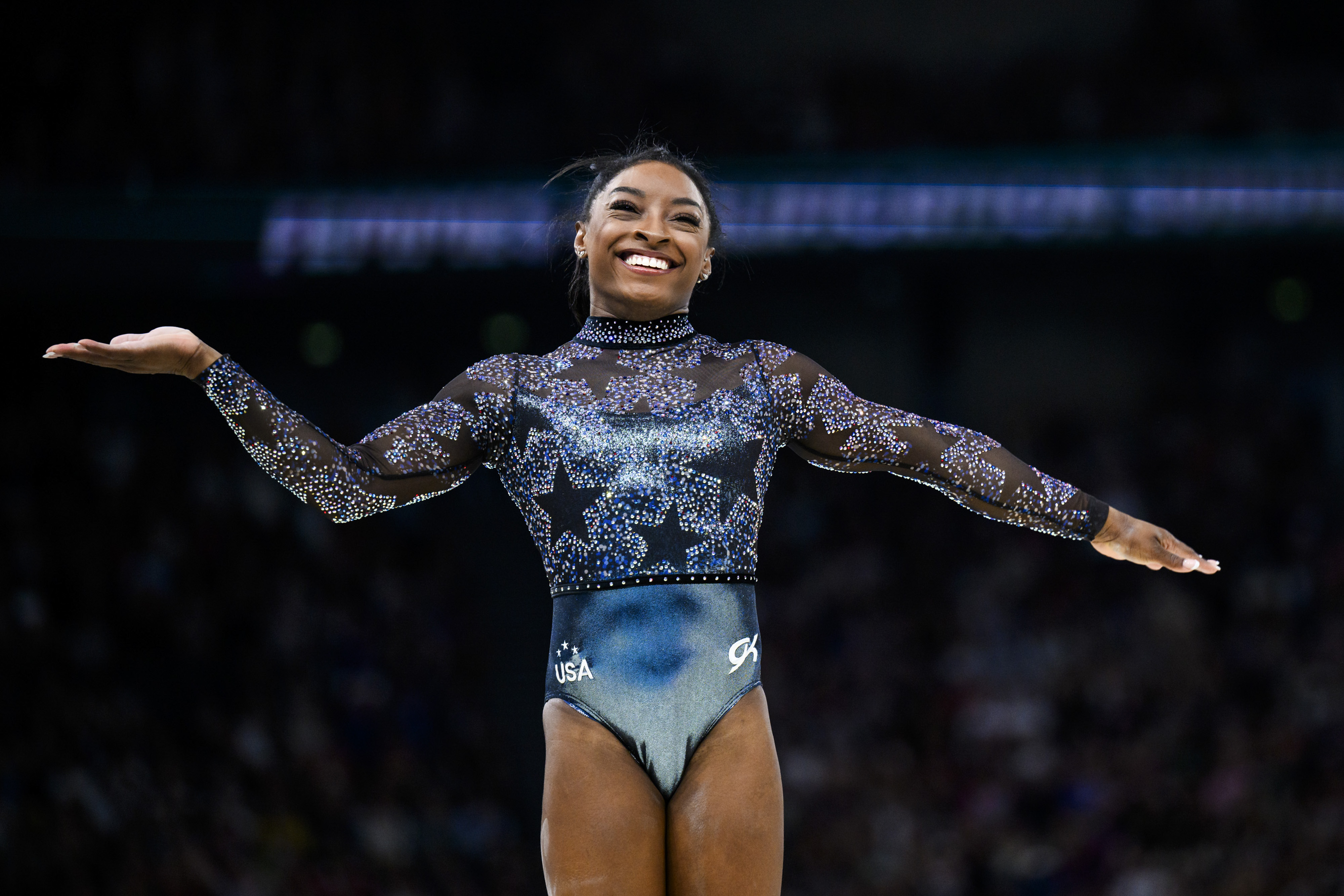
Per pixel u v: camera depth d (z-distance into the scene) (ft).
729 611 23.91
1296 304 136.98
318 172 113.50
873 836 101.60
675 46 130.31
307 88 116.37
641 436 24.14
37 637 96.63
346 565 113.70
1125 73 128.16
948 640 116.47
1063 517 25.75
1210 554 124.88
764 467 25.08
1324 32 128.16
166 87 112.06
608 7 128.98
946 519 126.72
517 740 112.78
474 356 126.11
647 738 23.31
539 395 24.98
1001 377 138.72
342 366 124.98
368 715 103.60
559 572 24.25
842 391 25.93
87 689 96.53
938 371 138.10
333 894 90.74
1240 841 96.68
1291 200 114.32
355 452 23.67
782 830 23.39
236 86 114.21
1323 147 115.96
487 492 124.06
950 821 102.68
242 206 106.32
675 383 24.99
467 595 118.73
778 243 113.39
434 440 24.54
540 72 125.90
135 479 110.93
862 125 126.62
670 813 23.38
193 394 118.21
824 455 25.85
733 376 25.40
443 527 122.11
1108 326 139.13
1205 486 130.00
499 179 111.55
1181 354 139.13
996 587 119.75
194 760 95.50
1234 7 129.90
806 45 131.23
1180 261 129.59
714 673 23.58
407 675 108.58
